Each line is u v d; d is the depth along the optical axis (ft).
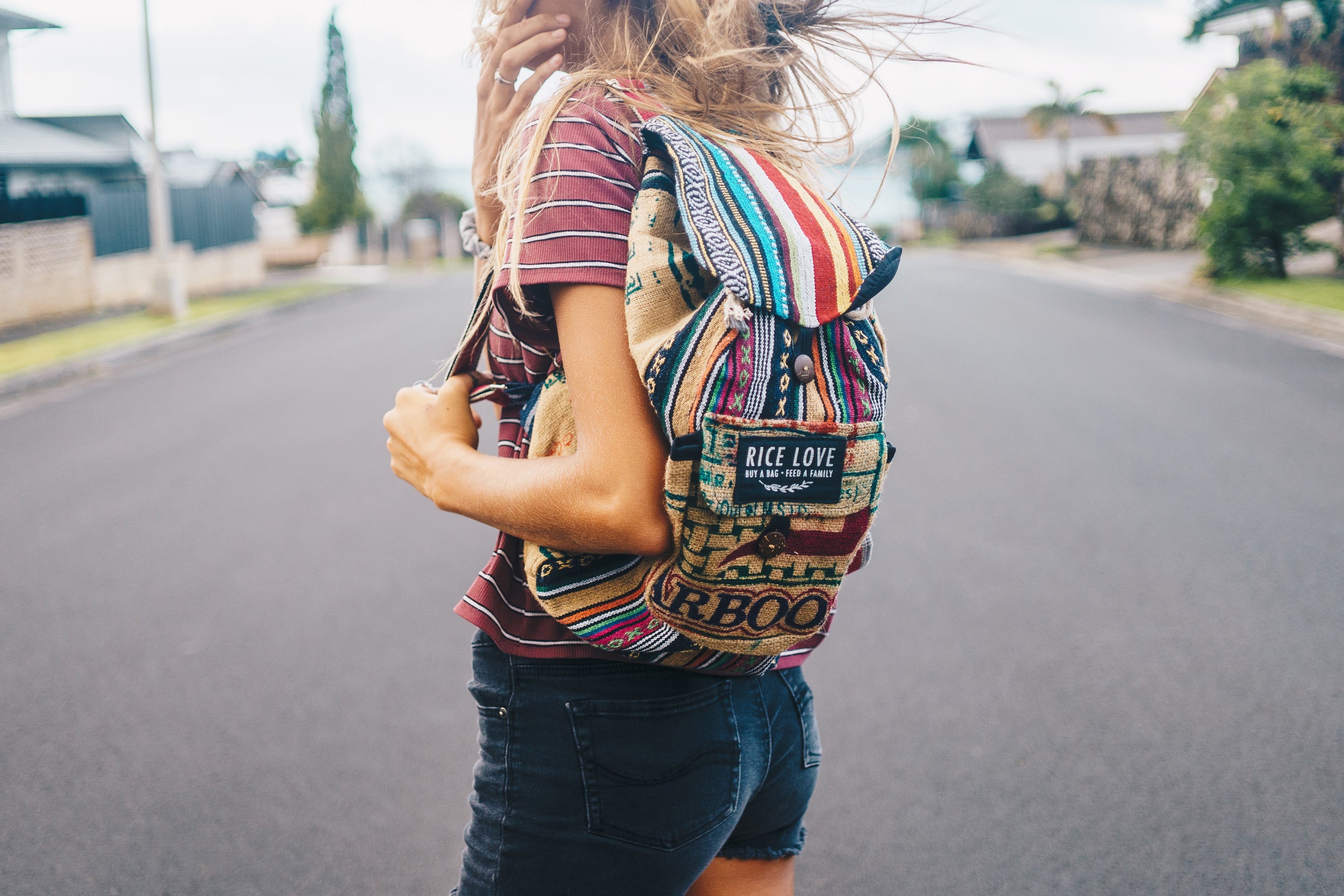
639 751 3.16
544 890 3.26
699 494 2.62
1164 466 18.83
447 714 10.37
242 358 37.14
